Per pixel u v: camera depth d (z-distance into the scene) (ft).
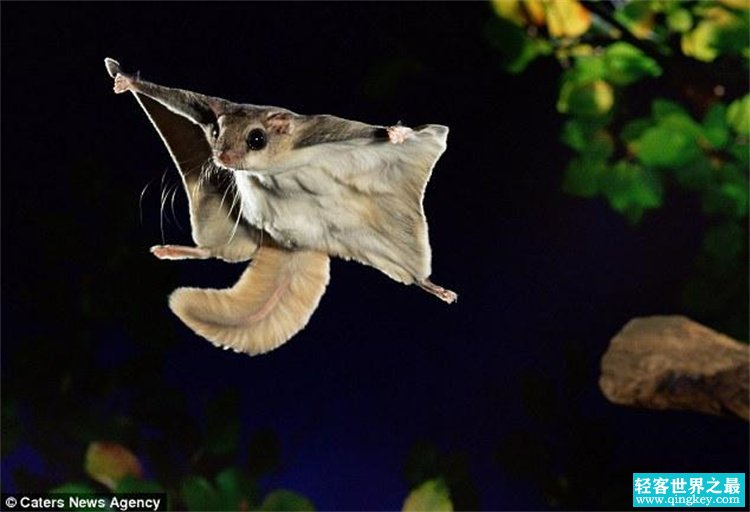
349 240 9.84
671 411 20.79
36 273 21.68
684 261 20.54
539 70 20.54
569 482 20.68
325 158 9.15
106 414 21.29
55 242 21.56
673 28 17.33
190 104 9.27
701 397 16.06
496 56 20.27
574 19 17.13
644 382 16.48
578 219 20.95
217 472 21.16
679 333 17.04
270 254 10.28
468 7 20.16
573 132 17.83
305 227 9.81
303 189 9.45
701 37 17.08
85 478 21.22
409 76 20.52
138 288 21.39
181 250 10.18
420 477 20.62
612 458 20.68
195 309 10.01
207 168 10.08
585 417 20.81
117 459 20.95
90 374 21.42
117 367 21.44
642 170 17.53
